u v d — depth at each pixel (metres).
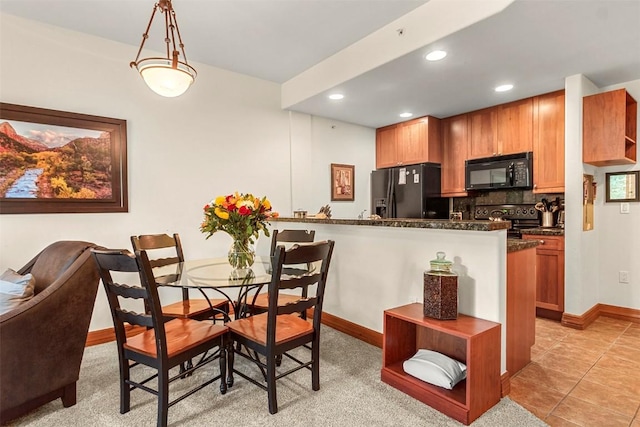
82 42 2.80
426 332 2.27
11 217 2.51
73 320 1.85
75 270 1.87
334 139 4.68
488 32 2.31
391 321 2.17
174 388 2.07
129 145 3.03
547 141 3.61
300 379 2.17
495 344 1.87
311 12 2.56
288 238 3.01
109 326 2.88
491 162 4.04
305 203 4.31
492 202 4.38
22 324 1.66
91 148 2.81
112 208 2.92
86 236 2.81
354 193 4.91
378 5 2.48
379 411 1.83
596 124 3.10
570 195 3.21
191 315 2.32
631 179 3.34
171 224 3.27
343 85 3.30
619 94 2.98
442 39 2.40
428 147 4.46
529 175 3.71
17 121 2.51
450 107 4.09
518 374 2.25
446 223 2.06
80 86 2.79
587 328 3.16
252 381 1.93
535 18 2.14
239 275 2.19
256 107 3.88
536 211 3.96
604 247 3.52
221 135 3.60
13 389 1.65
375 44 2.87
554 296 3.35
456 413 1.76
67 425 1.72
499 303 1.93
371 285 2.69
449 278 1.95
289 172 4.17
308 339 1.99
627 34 2.35
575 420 1.78
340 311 2.98
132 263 1.58
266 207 2.33
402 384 2.02
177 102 3.30
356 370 2.28
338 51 3.23
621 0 1.95
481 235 2.00
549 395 2.01
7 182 2.48
